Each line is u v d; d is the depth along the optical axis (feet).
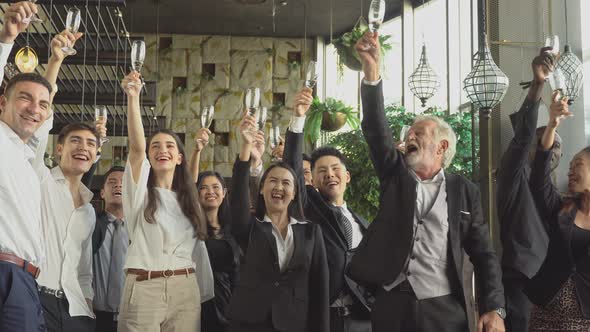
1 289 10.57
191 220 14.03
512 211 13.80
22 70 16.96
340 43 35.70
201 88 47.21
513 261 13.73
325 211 14.69
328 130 38.17
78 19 12.85
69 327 13.10
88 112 30.66
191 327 13.55
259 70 47.44
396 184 11.75
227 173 46.44
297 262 12.96
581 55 21.01
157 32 47.16
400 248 11.24
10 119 11.27
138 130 13.34
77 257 13.55
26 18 10.47
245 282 12.98
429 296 11.17
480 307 11.42
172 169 14.12
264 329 12.67
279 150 20.07
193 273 13.83
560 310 12.70
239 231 13.58
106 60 27.04
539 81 13.15
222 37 47.73
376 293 11.64
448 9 34.83
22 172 11.03
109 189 16.38
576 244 12.78
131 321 13.19
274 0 41.16
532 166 13.85
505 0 20.29
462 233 11.60
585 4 21.22
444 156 12.22
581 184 12.97
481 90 16.97
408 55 39.42
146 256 13.41
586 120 20.86
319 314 13.00
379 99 11.62
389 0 40.24
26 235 10.96
